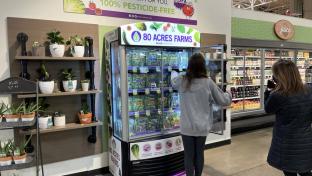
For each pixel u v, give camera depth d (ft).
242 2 32.83
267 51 23.08
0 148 8.96
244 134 20.02
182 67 11.95
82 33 11.74
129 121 10.77
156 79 11.52
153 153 10.81
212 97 9.87
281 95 7.80
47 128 10.39
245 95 21.91
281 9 37.09
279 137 7.91
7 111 9.27
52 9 11.10
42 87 10.16
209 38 16.14
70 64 11.59
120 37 10.06
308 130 7.72
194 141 9.95
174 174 11.35
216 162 13.89
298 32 24.40
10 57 10.25
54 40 10.46
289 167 7.67
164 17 14.20
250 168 12.97
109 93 11.98
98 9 12.17
